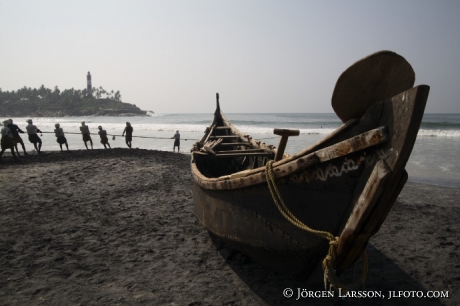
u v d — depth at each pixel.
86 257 5.04
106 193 8.98
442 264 5.07
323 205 3.22
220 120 13.95
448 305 3.96
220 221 4.70
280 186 3.55
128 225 6.52
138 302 3.86
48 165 12.77
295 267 3.75
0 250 5.19
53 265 4.74
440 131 31.58
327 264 3.10
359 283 3.69
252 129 40.62
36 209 7.39
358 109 3.00
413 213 7.80
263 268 4.74
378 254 5.46
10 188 9.27
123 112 162.88
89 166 12.66
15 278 4.33
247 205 4.07
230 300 3.93
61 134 16.66
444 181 11.84
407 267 4.98
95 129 46.06
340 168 3.02
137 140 28.20
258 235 3.96
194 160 7.21
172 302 3.87
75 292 4.04
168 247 5.49
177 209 7.66
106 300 3.88
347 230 2.92
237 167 9.35
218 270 4.70
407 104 2.46
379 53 2.69
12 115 167.75
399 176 2.61
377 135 2.66
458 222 7.12
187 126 48.50
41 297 3.90
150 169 12.44
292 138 28.36
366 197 2.74
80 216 6.99
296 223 3.35
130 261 4.94
